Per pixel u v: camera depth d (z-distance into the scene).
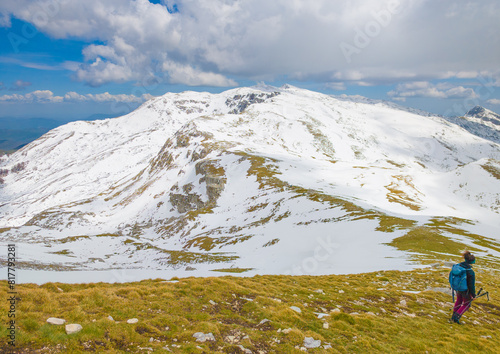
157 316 12.23
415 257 44.38
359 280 26.27
